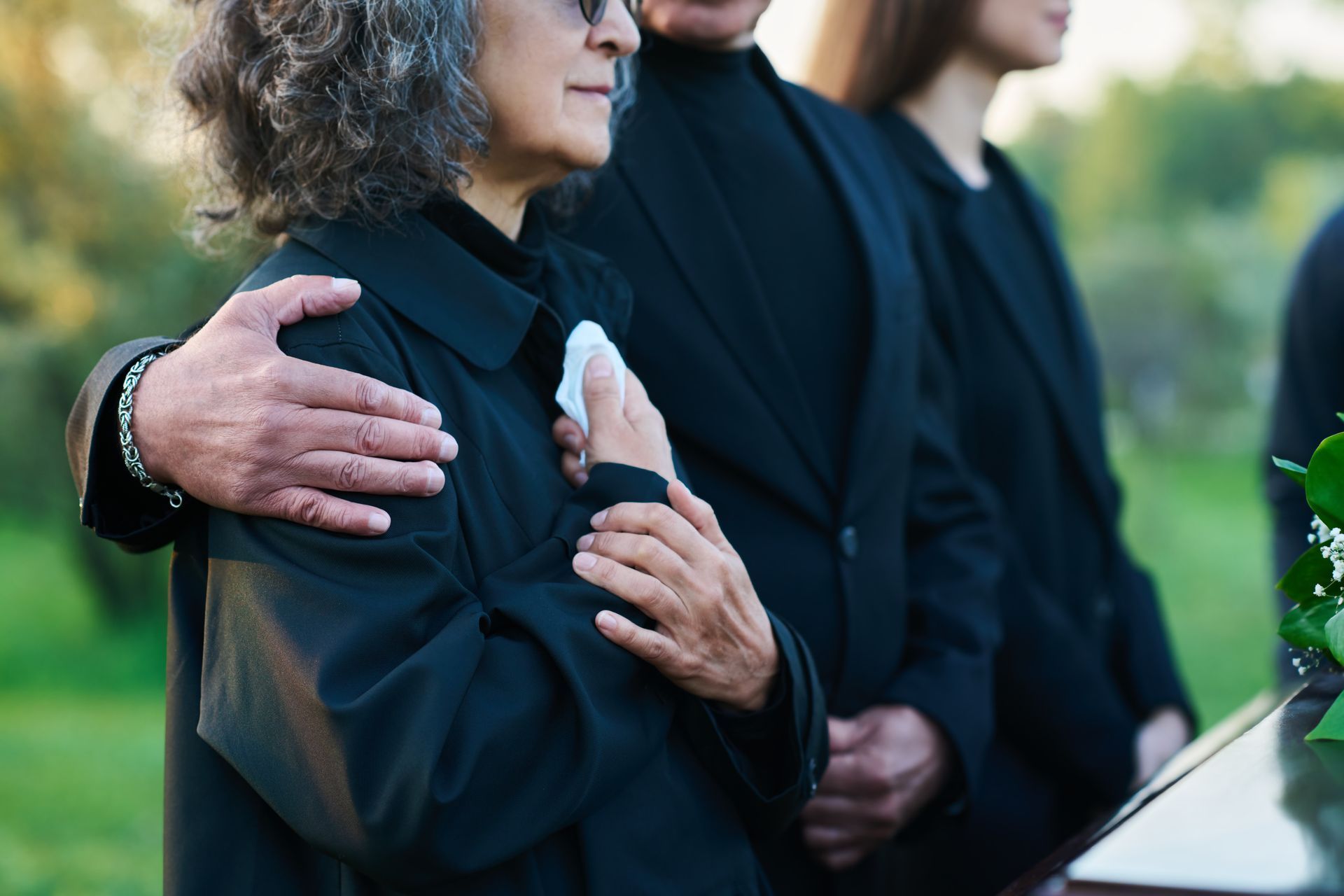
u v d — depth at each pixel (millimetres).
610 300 1722
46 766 5605
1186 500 15461
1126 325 19312
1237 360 19141
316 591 1222
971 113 2525
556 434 1514
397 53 1365
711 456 1865
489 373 1470
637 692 1384
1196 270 19625
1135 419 19000
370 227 1432
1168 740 2547
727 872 1436
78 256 9320
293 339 1312
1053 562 2412
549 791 1261
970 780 1943
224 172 1529
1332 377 2723
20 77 9055
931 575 2139
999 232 2504
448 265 1445
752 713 1504
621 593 1366
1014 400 2391
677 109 1986
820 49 2582
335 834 1189
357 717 1167
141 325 9148
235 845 1318
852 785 1886
